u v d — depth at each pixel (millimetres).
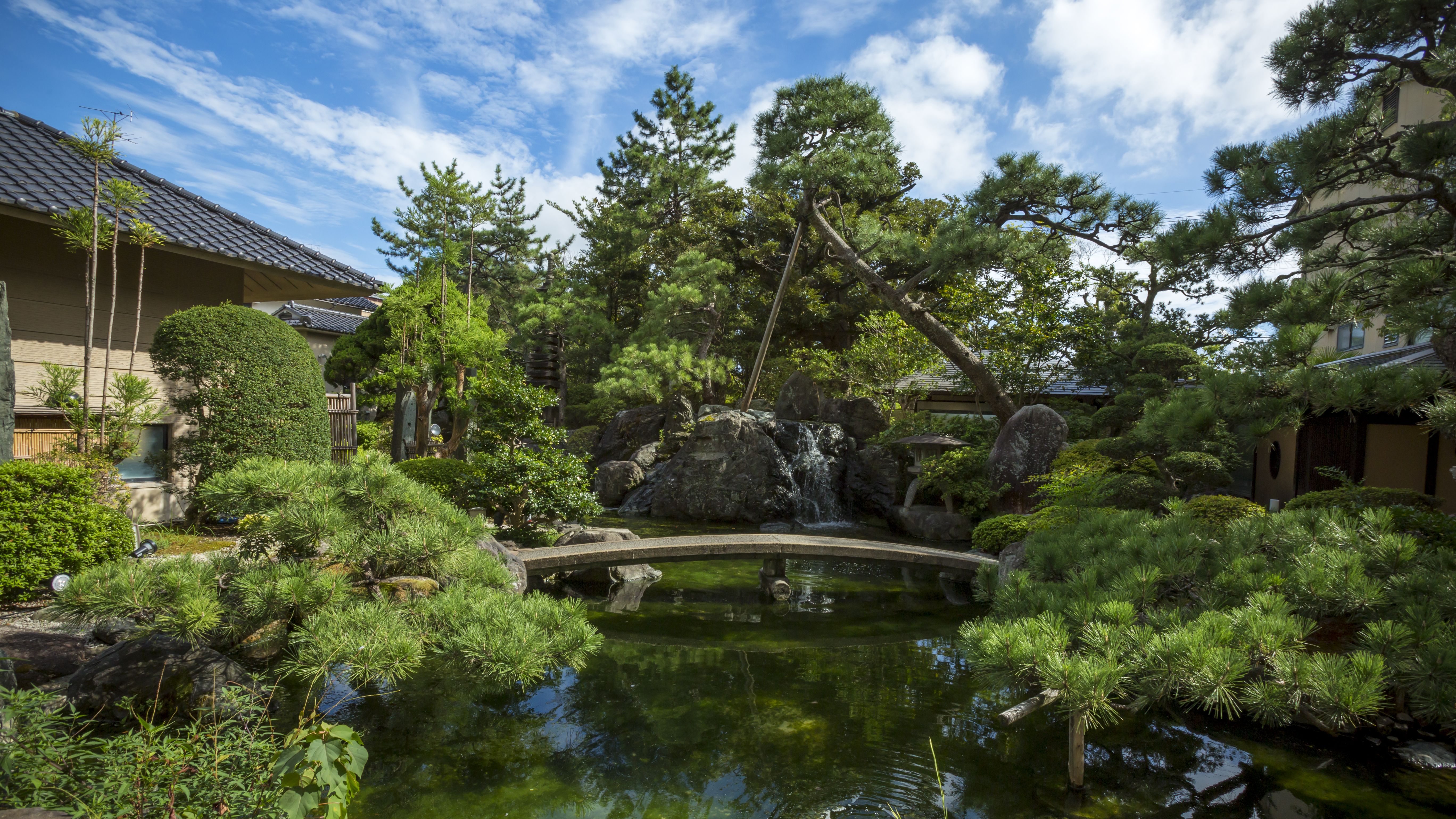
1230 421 5113
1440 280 4328
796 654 5934
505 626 3797
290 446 7938
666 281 23422
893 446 15242
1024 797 3525
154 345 7625
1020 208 12727
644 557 8055
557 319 20000
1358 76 5523
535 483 9141
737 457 14727
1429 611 3641
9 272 7727
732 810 3383
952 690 5094
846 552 8359
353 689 4672
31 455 7535
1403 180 5422
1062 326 15969
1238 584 4254
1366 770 3854
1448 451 8680
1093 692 3221
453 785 3580
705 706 4734
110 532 5512
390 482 4293
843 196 15992
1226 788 3643
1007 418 14586
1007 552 7984
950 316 17656
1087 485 7895
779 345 23781
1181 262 5641
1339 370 4637
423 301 12758
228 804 2104
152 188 9289
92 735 3561
